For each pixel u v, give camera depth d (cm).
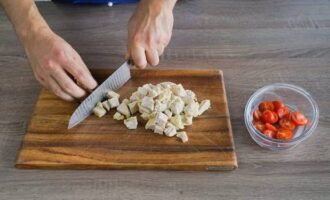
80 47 85
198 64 82
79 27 90
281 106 69
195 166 63
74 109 71
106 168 64
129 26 74
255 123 68
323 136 68
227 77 79
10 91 76
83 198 60
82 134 67
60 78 67
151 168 64
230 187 61
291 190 60
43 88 75
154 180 62
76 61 69
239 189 61
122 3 97
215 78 77
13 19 73
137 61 70
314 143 67
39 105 72
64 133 67
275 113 68
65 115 70
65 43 70
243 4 98
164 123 67
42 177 63
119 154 65
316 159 64
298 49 85
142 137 67
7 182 62
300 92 71
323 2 98
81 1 95
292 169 63
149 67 81
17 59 83
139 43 70
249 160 65
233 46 86
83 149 65
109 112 71
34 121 69
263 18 93
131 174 63
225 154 64
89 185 62
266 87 71
